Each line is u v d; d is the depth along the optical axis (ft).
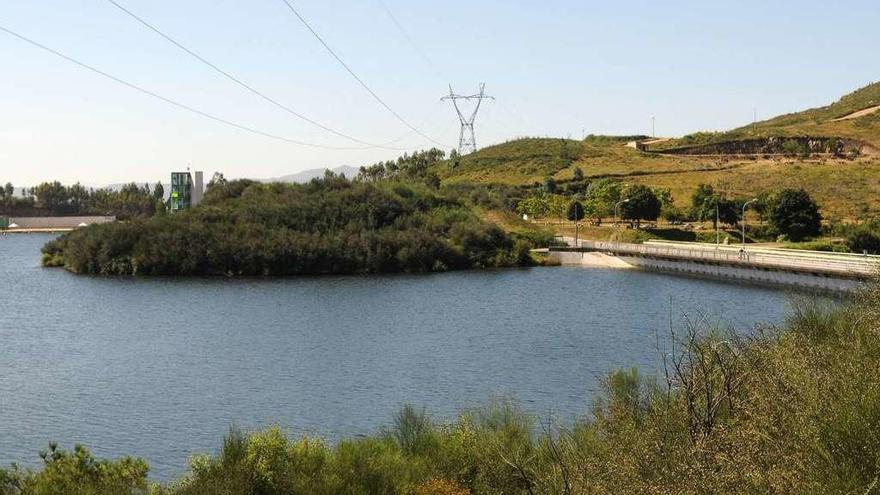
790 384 62.90
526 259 485.15
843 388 57.36
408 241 466.70
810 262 311.88
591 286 380.99
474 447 101.19
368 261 457.68
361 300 343.26
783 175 640.99
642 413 90.58
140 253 449.89
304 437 114.62
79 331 271.49
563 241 517.55
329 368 205.05
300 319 291.79
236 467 98.99
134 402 172.76
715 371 75.97
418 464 101.65
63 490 90.53
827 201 549.54
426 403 165.58
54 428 153.38
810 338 93.61
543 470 84.43
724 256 378.94
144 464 100.32
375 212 505.25
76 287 397.39
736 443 56.24
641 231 533.55
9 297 361.51
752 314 268.62
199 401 173.17
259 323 283.59
